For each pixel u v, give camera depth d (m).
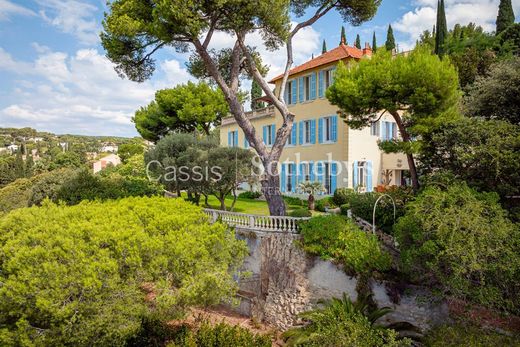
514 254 8.32
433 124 12.73
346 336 9.79
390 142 13.78
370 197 14.69
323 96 22.48
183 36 14.66
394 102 13.55
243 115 16.17
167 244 9.78
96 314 8.28
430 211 9.79
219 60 19.17
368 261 11.34
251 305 14.29
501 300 8.34
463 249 8.50
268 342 10.76
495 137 11.15
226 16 13.66
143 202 13.01
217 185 18.17
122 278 9.03
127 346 10.88
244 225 15.12
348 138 20.83
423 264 9.59
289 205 21.89
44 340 8.15
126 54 16.02
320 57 24.39
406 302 10.91
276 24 13.54
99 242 8.96
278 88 26.95
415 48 14.23
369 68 13.87
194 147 20.17
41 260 8.19
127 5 13.94
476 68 25.61
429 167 13.84
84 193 18.52
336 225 12.73
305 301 12.78
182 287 9.60
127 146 60.72
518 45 29.55
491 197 10.03
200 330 11.34
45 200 12.55
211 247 11.02
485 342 8.52
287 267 13.28
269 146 27.86
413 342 10.03
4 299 8.10
